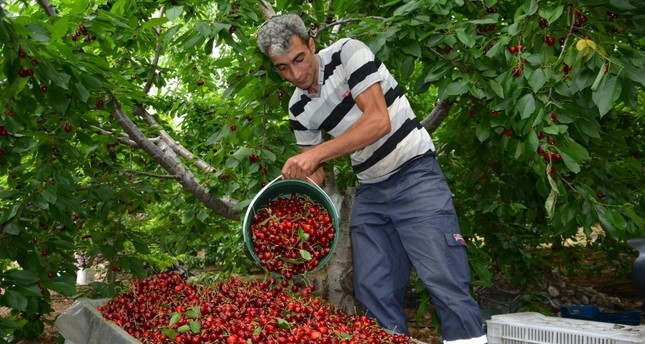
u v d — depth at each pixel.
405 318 3.72
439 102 4.66
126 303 3.23
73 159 4.47
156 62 5.61
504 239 6.28
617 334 3.33
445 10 3.71
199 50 6.20
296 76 3.29
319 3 4.55
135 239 4.71
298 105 3.67
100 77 3.68
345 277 4.40
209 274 6.65
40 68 2.82
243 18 4.30
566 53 3.11
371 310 3.63
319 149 3.18
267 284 3.44
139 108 5.50
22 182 3.99
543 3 3.31
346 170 5.57
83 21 3.58
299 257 3.22
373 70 3.31
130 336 2.73
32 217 4.02
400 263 3.72
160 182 5.79
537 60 3.29
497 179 5.57
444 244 3.39
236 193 5.17
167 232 6.14
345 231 4.45
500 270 6.98
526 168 5.12
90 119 4.06
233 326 2.78
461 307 3.34
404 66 3.87
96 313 3.16
